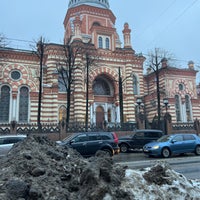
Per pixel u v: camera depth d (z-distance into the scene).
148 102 43.56
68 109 28.83
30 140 8.56
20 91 32.94
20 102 32.56
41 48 29.81
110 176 5.35
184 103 43.16
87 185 5.19
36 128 25.81
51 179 5.66
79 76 34.31
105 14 45.56
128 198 4.98
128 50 39.19
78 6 44.53
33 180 5.46
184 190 5.61
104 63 37.56
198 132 32.72
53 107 32.72
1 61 32.50
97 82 39.34
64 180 5.77
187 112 43.50
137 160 15.93
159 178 5.76
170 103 41.53
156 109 41.12
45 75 34.69
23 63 33.78
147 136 21.86
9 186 5.03
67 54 34.12
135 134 22.08
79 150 15.48
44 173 5.90
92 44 37.53
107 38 39.47
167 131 30.81
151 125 32.12
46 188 5.22
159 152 16.92
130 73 38.44
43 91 32.91
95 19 44.53
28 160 6.47
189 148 18.05
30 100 32.59
